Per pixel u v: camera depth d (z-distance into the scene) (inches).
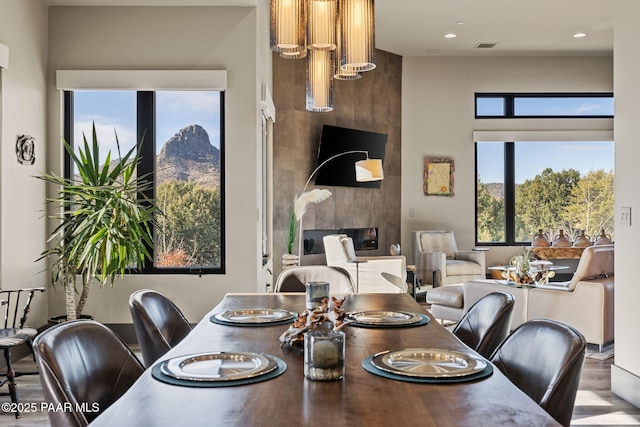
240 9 203.2
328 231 327.6
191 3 199.3
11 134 174.6
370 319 93.4
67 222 175.0
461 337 105.3
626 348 146.6
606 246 209.5
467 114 381.4
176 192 206.8
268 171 287.7
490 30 327.0
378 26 319.0
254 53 203.2
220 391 57.0
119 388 75.0
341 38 108.5
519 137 382.0
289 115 305.4
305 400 54.2
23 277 181.5
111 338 76.9
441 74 380.2
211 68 202.7
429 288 329.7
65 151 203.0
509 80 381.7
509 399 54.5
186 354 71.7
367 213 352.5
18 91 179.5
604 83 382.6
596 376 169.5
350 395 55.6
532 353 73.9
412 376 61.0
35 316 189.6
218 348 75.1
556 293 203.8
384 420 49.1
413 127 378.3
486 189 390.6
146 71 200.2
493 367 65.1
